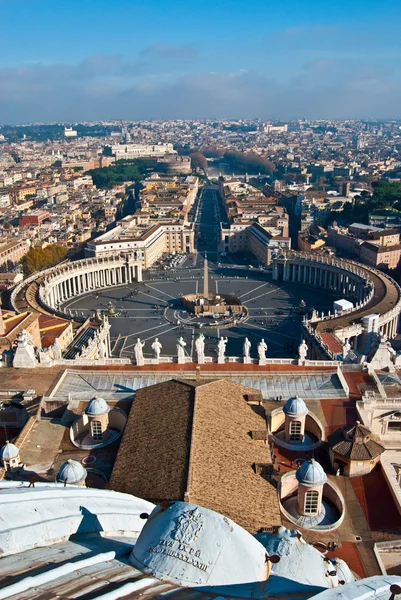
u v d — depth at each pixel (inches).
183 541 1145.4
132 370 4330.7
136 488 2466.8
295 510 2859.3
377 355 4562.0
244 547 1172.5
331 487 2925.7
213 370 4318.4
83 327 7268.7
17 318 6318.9
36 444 3331.7
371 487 3014.3
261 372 4146.2
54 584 959.0
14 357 4402.1
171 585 1028.5
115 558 1183.6
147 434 2883.9
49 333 6569.9
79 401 3745.1
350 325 7204.7
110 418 3671.3
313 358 6727.4
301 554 1510.8
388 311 7849.4
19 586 927.0
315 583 1432.1
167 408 3070.9
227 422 2960.1
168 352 7564.0
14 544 1250.6
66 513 1473.9
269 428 3412.9
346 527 2723.9
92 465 3144.7
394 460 3695.9
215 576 1082.1
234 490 2450.8
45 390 3986.2
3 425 3828.7
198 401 3019.2
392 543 2573.8
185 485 2364.7
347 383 4067.4
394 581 976.3
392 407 3690.9
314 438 3528.5
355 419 3550.7
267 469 2669.8
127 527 1622.8
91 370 4271.7
